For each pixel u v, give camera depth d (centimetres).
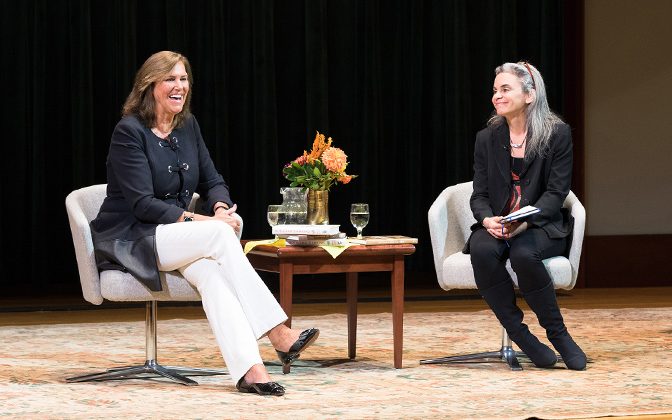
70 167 1133
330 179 656
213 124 1160
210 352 716
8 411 504
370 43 1202
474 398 540
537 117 655
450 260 660
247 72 1173
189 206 650
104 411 504
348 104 1212
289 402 527
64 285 1146
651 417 499
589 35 1190
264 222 1167
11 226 1120
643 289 1177
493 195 660
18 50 1106
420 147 1228
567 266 639
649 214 1209
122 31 1117
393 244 632
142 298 582
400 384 582
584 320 888
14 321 901
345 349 728
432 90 1240
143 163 597
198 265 572
